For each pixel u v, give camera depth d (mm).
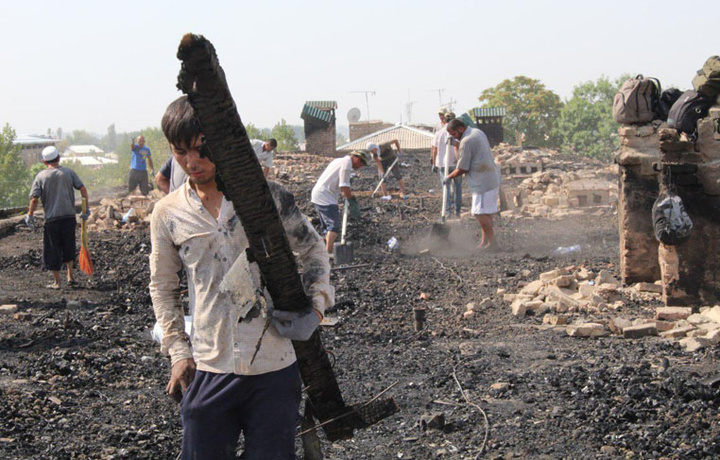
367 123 70250
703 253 7473
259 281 2760
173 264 2936
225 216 2762
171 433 4828
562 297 8180
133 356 6719
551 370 5895
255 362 2746
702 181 7402
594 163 26766
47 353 6680
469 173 11938
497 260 11094
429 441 4637
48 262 10352
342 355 6676
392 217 16516
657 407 4938
